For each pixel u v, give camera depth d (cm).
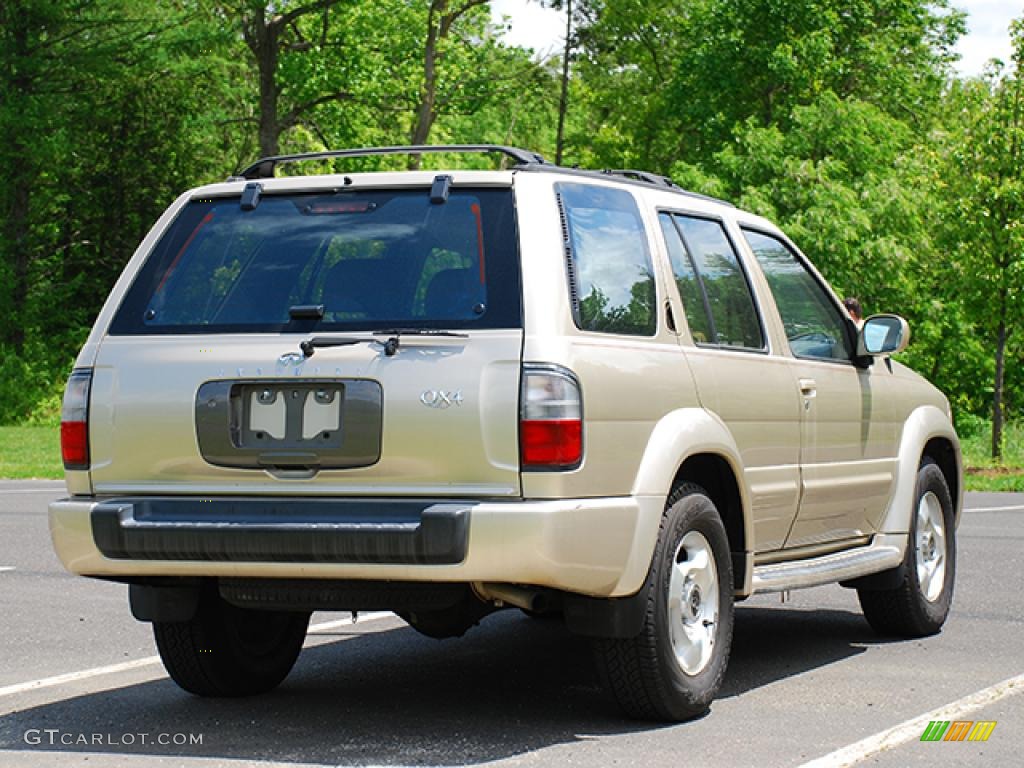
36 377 5859
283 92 6444
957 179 3475
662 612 745
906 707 814
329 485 712
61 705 833
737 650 1021
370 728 762
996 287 3444
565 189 761
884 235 4978
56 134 5906
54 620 1156
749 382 860
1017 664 954
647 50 7169
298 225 772
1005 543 1678
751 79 6194
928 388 1138
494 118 8106
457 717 789
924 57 6612
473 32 6456
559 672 937
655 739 731
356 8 6119
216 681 835
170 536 721
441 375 699
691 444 772
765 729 755
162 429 741
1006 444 4456
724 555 802
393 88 6159
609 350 732
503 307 708
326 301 738
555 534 679
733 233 918
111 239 6412
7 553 1614
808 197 4997
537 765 677
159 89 6350
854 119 5219
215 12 6144
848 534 1005
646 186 841
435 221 745
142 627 1124
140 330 764
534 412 688
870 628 1119
